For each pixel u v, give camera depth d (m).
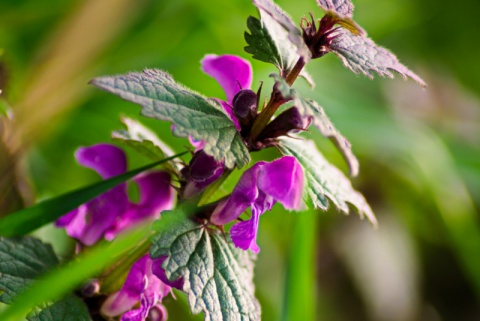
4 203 0.51
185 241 0.42
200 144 0.43
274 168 0.41
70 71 0.62
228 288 0.42
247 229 0.41
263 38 0.42
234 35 0.73
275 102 0.41
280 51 0.42
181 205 0.42
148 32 0.70
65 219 0.45
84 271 0.41
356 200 0.43
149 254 0.42
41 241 0.44
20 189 0.51
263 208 0.42
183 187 0.43
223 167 0.42
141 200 0.45
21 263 0.43
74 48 0.63
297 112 0.41
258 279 0.65
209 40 0.72
